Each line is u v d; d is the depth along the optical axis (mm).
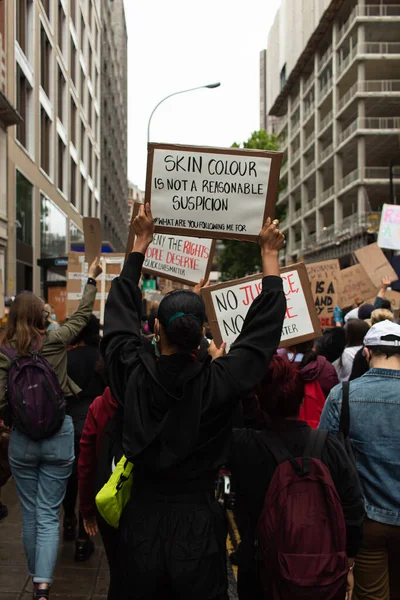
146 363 2219
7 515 5590
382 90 41938
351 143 44188
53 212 28125
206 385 2189
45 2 26531
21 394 3602
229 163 2830
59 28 30547
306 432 2594
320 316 8203
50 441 3705
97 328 5078
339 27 47688
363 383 3094
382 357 3125
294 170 63312
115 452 2762
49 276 27234
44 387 3631
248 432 2662
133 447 2160
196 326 2184
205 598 2186
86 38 39062
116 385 2350
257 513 2582
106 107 53125
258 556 2424
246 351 2262
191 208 2842
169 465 2125
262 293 2410
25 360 3672
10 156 20281
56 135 28828
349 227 44250
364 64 42344
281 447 2527
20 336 3695
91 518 3824
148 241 2627
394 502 2928
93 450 3646
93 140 43688
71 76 33875
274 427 2623
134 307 2500
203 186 2836
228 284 3824
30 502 3791
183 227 2852
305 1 58094
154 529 2217
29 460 3711
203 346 2475
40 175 25281
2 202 19422
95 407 3619
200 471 2242
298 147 64062
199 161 2834
